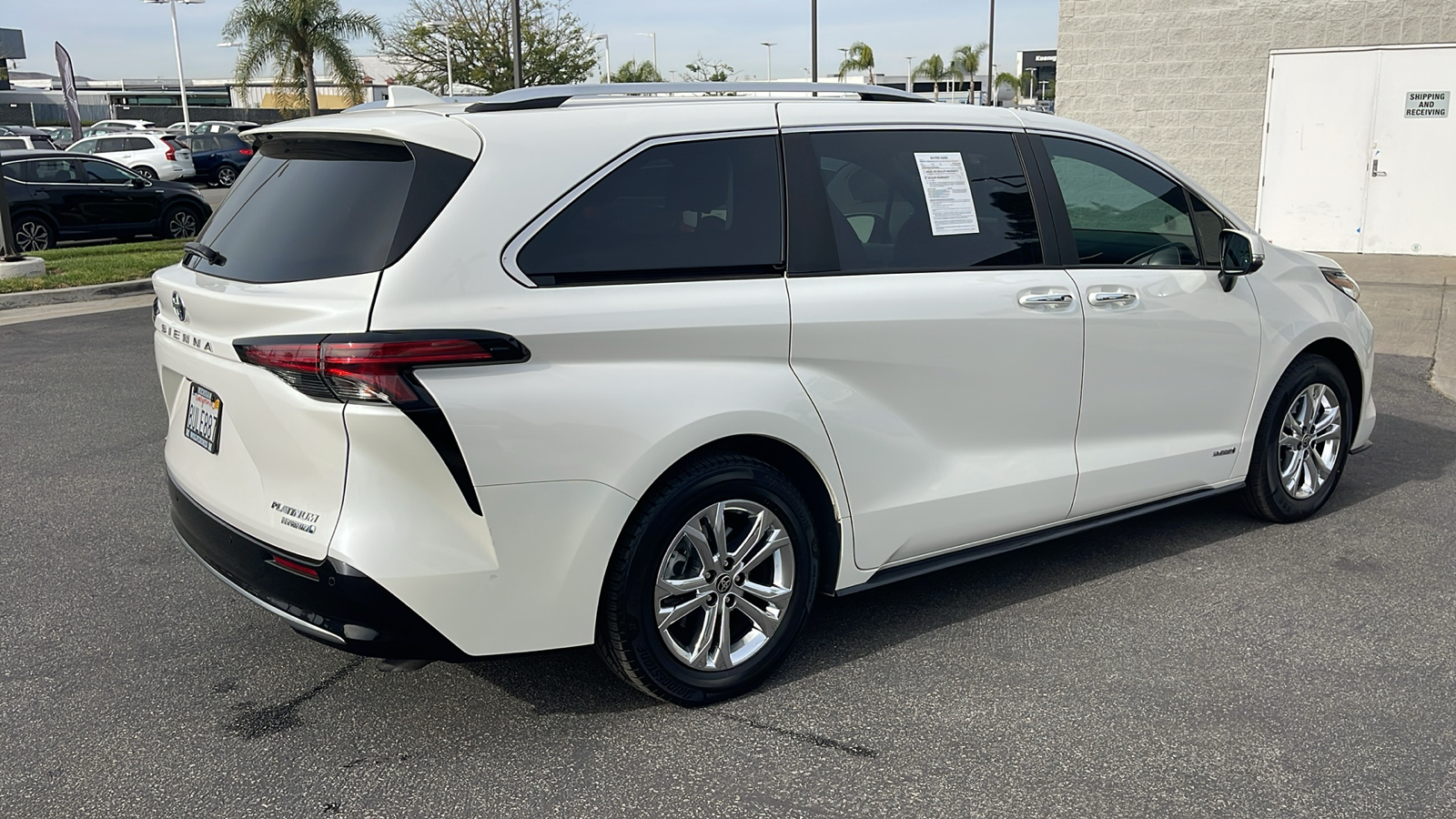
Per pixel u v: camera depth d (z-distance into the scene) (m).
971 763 3.09
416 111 3.27
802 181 3.51
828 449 3.48
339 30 30.41
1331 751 3.14
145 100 79.00
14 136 32.66
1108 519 4.39
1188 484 4.61
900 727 3.29
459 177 2.96
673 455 3.13
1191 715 3.35
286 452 2.95
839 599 4.24
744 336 3.28
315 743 3.20
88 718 3.33
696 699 3.38
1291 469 4.98
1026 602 4.19
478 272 2.91
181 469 3.48
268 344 2.85
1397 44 13.47
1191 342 4.44
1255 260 4.47
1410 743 3.19
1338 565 4.55
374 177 3.04
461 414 2.83
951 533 3.88
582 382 3.01
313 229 3.05
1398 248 13.98
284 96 30.98
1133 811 2.86
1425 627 3.96
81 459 6.02
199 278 3.28
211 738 3.22
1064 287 4.02
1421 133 13.59
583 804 2.90
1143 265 4.33
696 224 3.30
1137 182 4.37
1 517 5.10
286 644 3.83
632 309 3.10
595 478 3.02
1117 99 15.01
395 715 3.36
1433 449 6.26
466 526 2.91
